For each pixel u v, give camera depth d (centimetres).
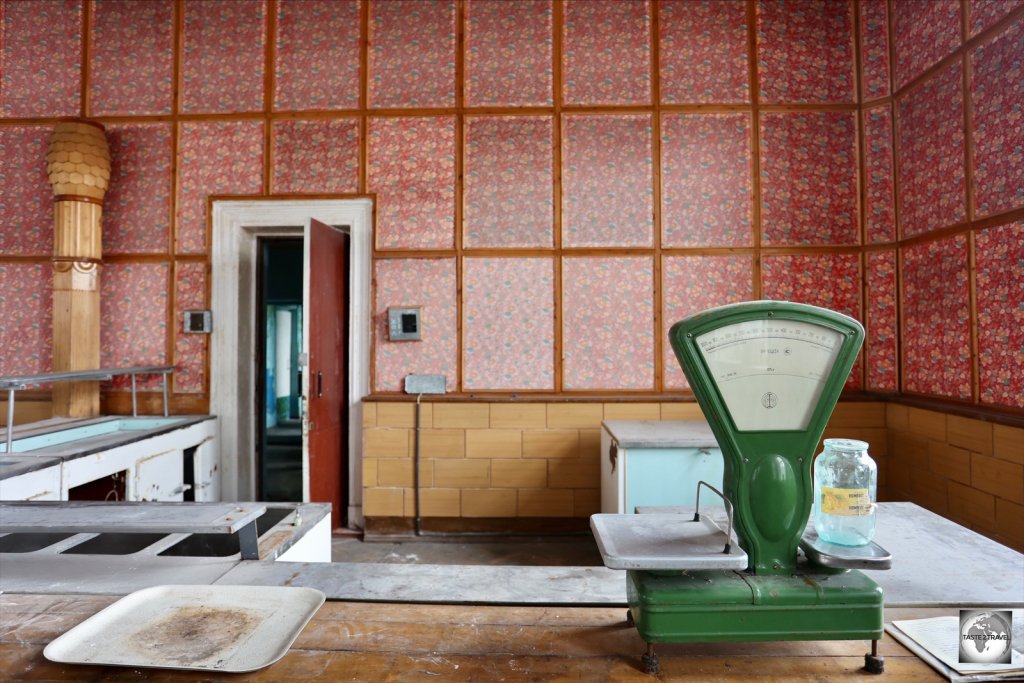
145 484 291
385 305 355
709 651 86
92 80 362
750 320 87
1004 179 257
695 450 247
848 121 345
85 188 337
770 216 347
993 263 264
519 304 351
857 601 80
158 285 360
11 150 360
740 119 349
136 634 88
